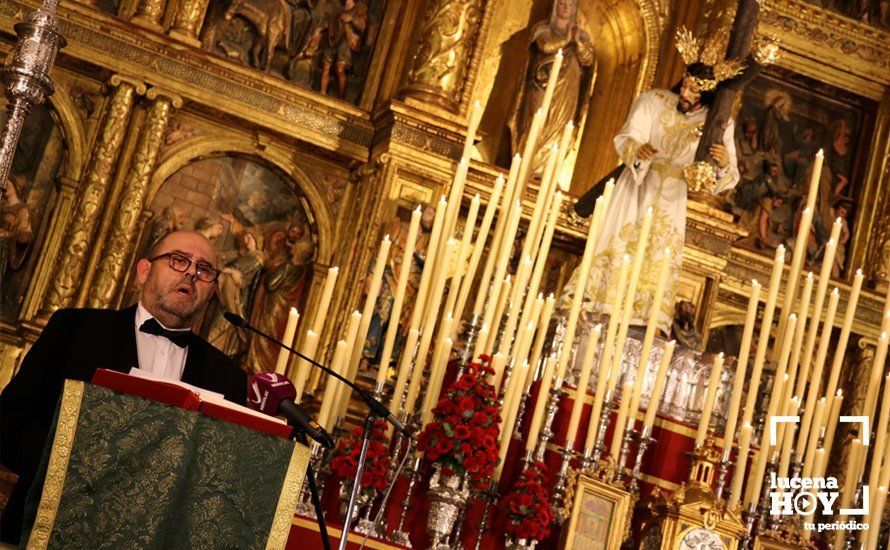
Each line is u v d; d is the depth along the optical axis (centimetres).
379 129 1360
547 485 802
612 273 1095
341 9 1415
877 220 1612
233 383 612
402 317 1295
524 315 798
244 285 1302
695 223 1446
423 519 744
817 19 1638
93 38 1256
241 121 1323
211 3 1355
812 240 1614
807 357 867
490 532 751
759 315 1521
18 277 1210
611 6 1525
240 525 461
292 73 1380
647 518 776
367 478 705
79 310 583
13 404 540
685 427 846
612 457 773
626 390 781
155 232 1273
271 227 1334
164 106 1272
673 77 1484
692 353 916
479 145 1444
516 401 756
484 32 1404
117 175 1252
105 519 435
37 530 424
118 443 441
